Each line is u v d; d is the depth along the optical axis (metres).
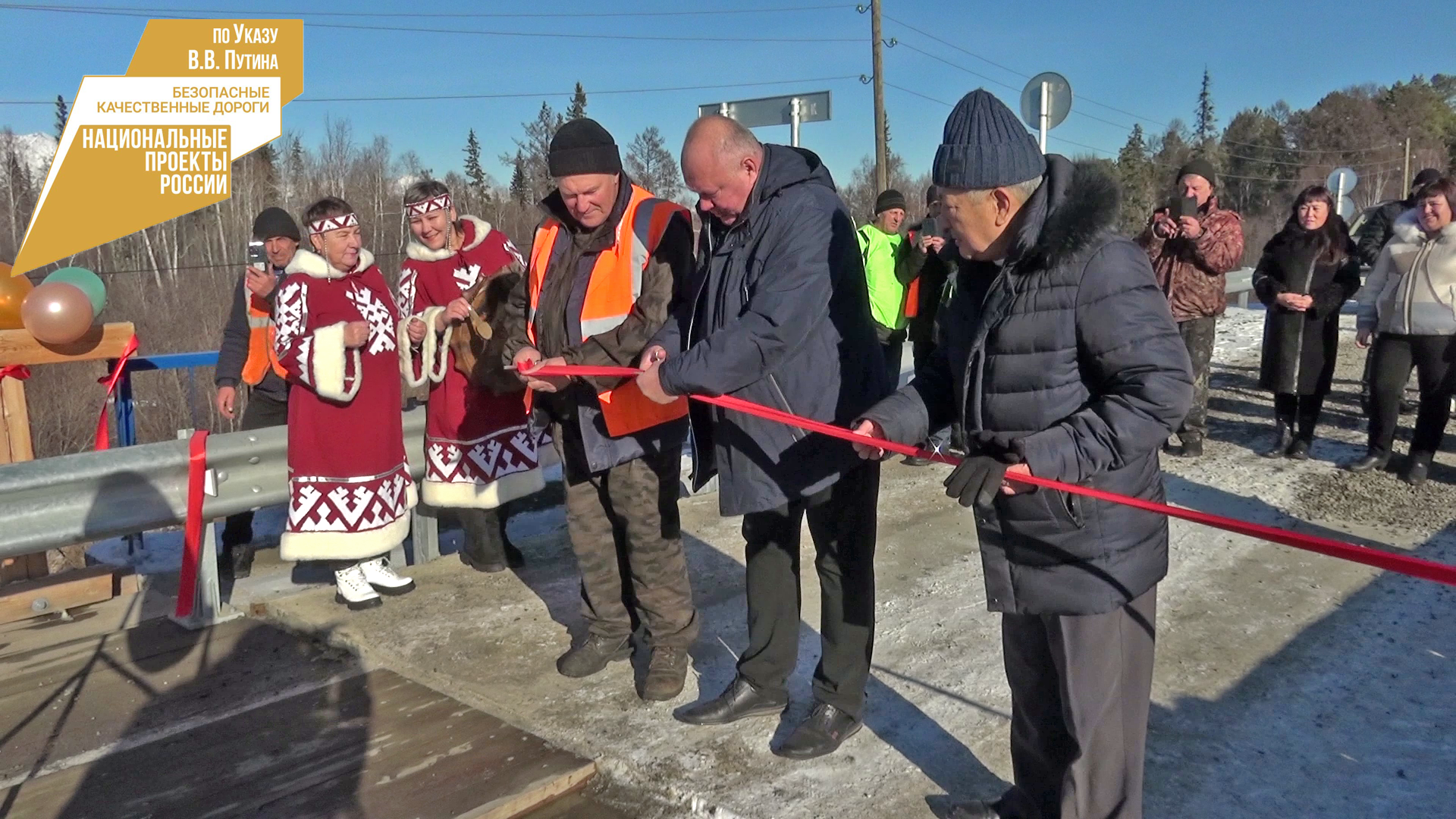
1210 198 6.11
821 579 2.94
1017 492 2.11
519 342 3.64
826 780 2.78
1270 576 4.27
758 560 3.02
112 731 3.11
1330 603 3.99
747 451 2.81
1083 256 2.00
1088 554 2.08
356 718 3.20
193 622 4.00
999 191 2.07
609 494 3.27
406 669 3.54
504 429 4.43
